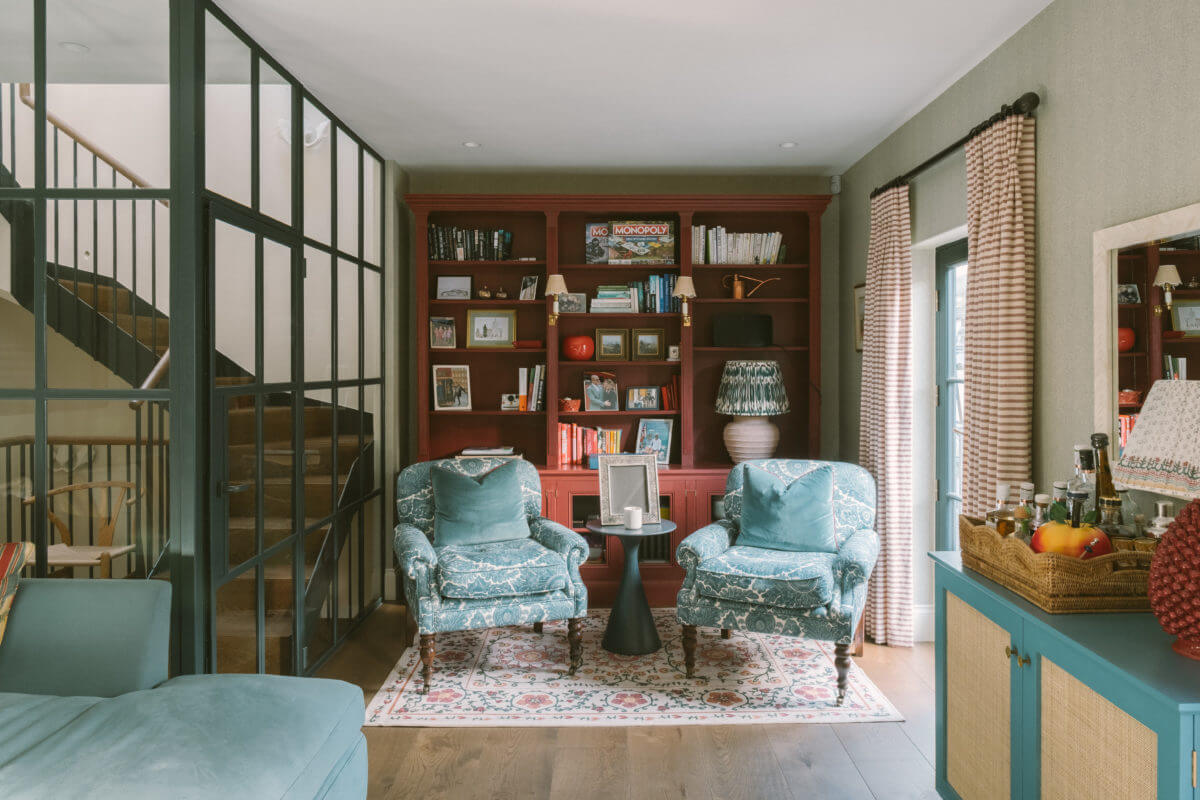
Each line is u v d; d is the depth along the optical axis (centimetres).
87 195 239
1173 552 150
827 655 350
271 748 169
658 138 395
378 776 245
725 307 473
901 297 357
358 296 391
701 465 452
